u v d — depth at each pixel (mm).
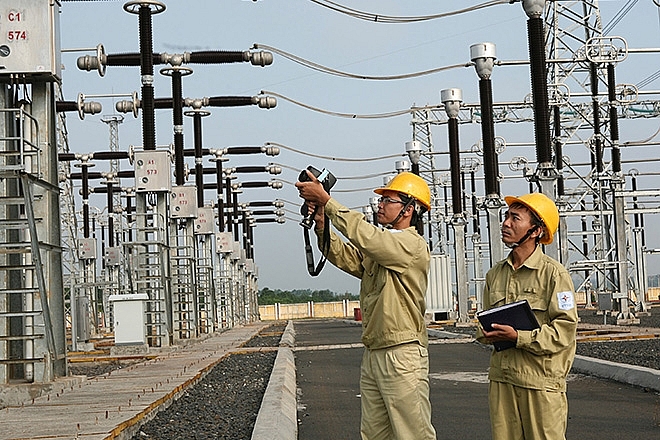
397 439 6543
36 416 11086
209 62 28906
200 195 37188
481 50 27125
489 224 27141
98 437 9086
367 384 6793
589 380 15984
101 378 16656
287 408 12359
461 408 13008
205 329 39125
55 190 15922
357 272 6984
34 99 15844
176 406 13320
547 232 6598
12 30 14938
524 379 6348
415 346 6613
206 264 39281
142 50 25781
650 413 11867
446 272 43156
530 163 49438
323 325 59938
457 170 35406
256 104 34000
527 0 22031
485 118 27266
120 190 48469
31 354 15031
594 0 35875
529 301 6500
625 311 32406
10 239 15539
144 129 26922
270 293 127500
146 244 27000
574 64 37750
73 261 25078
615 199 33125
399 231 6668
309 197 6551
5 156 15531
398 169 39938
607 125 44719
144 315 26078
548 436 6316
